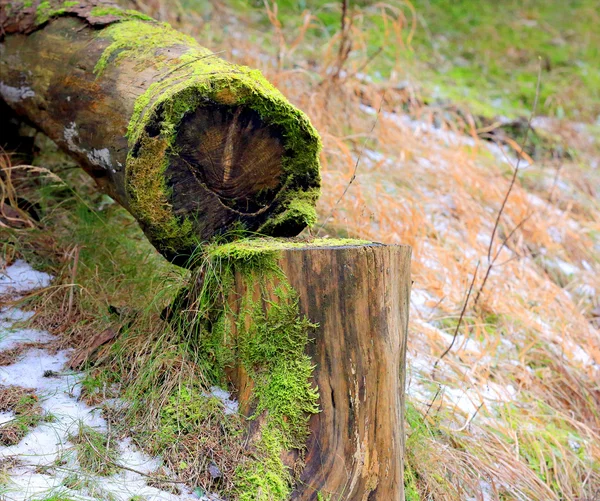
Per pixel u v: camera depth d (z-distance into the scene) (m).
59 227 2.57
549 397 2.66
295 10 4.86
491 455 2.39
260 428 2.11
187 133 2.10
